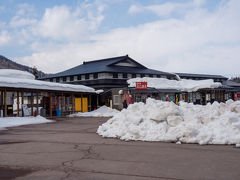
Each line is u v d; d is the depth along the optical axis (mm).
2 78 21797
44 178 5230
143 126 10602
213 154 7270
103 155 7371
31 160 6875
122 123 11477
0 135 12562
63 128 15680
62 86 28656
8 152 8039
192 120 10398
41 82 25938
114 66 47062
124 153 7586
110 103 36438
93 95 40125
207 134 9078
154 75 49625
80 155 7426
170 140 9367
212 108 11992
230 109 11594
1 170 5914
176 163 6285
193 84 42781
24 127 16609
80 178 5184
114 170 5734
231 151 7664
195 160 6574
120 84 44062
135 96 34062
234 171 5527
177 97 38750
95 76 44844
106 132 11258
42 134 12766
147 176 5227
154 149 8109
